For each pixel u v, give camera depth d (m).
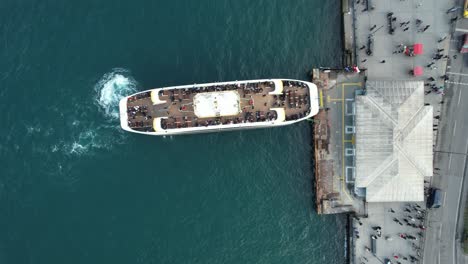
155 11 77.88
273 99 71.00
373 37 77.56
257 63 78.00
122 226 74.50
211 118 70.06
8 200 73.88
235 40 78.06
